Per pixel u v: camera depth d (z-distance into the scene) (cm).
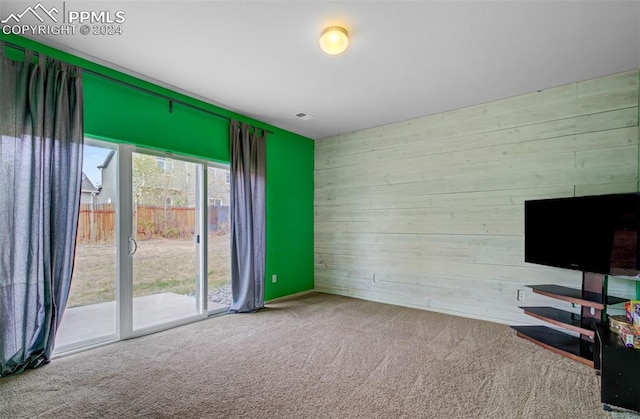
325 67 279
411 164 421
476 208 368
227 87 322
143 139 308
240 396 203
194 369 238
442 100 357
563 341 281
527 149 337
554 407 193
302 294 494
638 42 237
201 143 361
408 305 419
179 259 347
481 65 275
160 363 248
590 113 303
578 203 267
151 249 322
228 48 248
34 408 187
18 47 226
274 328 332
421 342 294
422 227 410
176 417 181
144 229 317
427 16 208
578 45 242
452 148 387
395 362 253
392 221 438
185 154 348
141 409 188
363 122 437
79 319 277
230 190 384
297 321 356
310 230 519
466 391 210
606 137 295
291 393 207
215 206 387
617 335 209
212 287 381
